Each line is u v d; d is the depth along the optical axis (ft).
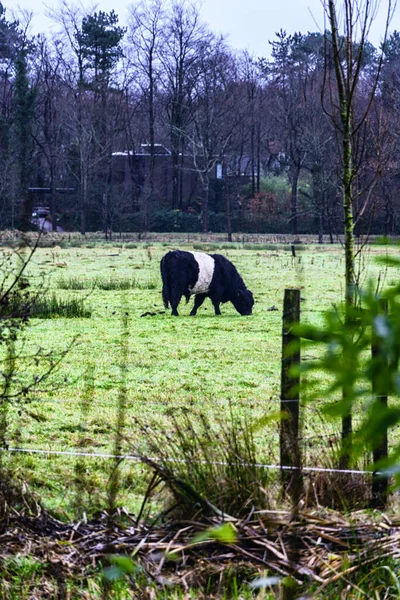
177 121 414.41
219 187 415.03
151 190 385.70
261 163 496.23
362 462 30.99
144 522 26.55
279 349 79.51
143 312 108.68
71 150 388.57
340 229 355.77
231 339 86.17
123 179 421.59
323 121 283.79
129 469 35.60
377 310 10.77
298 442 31.27
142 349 77.56
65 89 443.73
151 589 22.18
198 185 428.97
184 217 386.32
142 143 468.34
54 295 100.12
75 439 42.52
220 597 22.30
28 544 25.40
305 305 107.65
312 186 335.26
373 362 10.66
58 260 193.16
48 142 379.96
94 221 385.70
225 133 395.34
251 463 28.94
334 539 23.72
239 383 62.54
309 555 23.53
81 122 376.07
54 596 22.71
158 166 419.95
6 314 31.68
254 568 23.09
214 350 77.97
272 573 22.97
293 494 27.86
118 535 25.63
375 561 22.72
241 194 417.90
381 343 10.61
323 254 234.58
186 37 409.28
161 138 456.86
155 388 59.41
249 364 71.00
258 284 144.77
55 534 26.48
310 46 456.45
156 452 29.55
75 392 55.57
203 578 23.12
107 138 389.19
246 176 433.48
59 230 376.48
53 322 93.30
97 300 117.39
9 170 245.45
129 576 22.90
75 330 88.07
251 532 24.08
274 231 382.42
